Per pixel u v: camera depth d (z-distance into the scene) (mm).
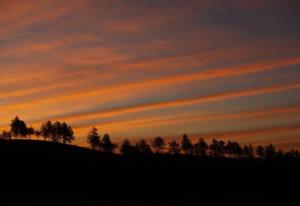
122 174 94000
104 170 96312
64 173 87688
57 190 69562
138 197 68625
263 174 100500
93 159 107125
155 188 80438
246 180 91938
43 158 98562
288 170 107812
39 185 73062
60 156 103312
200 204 59938
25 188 67500
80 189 74125
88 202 43125
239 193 73875
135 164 108125
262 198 67375
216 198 67812
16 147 106188
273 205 60219
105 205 40875
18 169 84750
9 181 72875
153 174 96688
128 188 79000
